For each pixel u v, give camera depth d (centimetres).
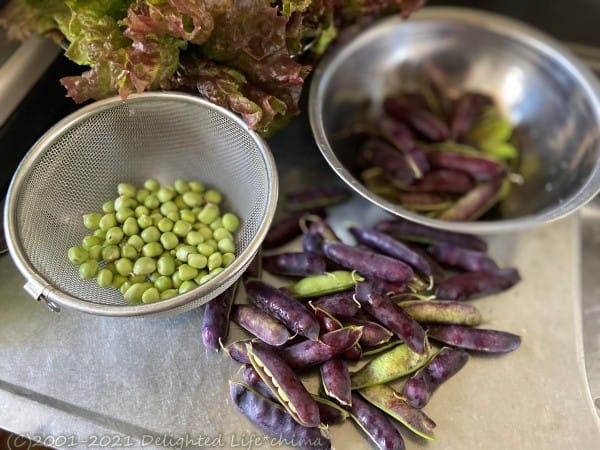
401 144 42
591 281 42
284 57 32
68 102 38
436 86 47
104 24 31
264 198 33
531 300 37
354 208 40
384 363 32
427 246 38
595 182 36
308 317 31
